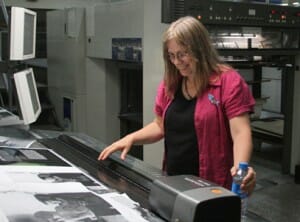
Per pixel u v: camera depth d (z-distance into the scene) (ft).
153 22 7.72
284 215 9.26
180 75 4.93
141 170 4.16
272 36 9.68
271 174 11.82
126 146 4.91
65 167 3.98
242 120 4.50
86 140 5.46
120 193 3.34
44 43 13.03
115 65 10.01
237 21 8.43
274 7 9.12
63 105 11.18
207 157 4.73
